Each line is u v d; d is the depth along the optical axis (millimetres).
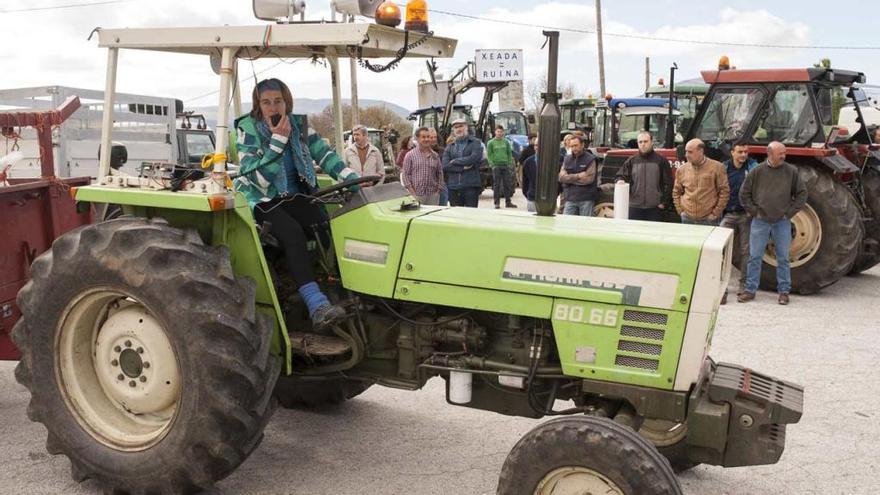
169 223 3914
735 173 8859
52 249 3879
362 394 5379
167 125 11141
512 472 3180
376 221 3783
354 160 9180
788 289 8359
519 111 22266
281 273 4238
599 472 3004
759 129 9289
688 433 3336
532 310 3467
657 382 3293
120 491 3803
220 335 3504
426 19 3803
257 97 3977
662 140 14281
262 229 3920
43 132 5031
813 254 8641
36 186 4852
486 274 3537
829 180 8539
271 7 3650
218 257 3688
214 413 3498
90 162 9570
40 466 4230
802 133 8984
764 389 3424
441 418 4949
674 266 3248
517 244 3504
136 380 3855
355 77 4582
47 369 3908
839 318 7695
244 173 3979
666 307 3256
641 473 2934
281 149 3920
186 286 3504
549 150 3770
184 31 3715
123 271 3605
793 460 4410
